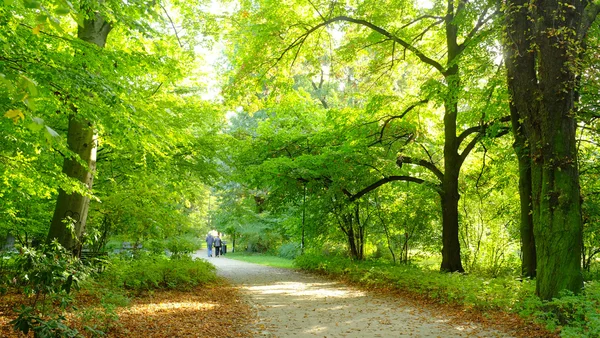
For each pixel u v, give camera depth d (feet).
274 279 54.08
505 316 27.50
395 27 48.26
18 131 25.99
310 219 62.80
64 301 19.30
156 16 24.79
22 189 31.37
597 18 32.12
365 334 24.20
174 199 50.29
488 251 54.08
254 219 109.19
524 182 38.52
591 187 42.09
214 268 54.13
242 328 25.36
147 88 41.73
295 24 48.57
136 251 50.60
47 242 30.78
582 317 23.04
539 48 26.71
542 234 26.76
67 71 19.85
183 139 28.40
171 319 25.68
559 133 26.43
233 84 49.75
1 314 21.77
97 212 42.52
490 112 39.88
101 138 29.86
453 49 45.14
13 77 10.91
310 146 61.41
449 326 26.14
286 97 52.95
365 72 52.21
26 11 20.54
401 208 57.72
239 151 62.64
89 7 21.04
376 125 51.01
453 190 46.70
